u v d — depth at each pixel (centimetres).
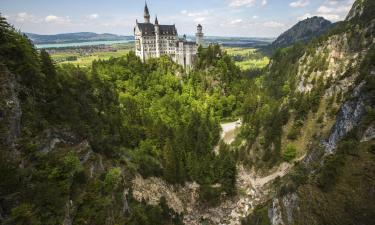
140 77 16712
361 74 8144
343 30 13938
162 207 7394
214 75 17900
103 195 5634
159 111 14200
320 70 13275
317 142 8625
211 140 12544
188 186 9338
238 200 9350
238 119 16225
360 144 5844
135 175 7656
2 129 4569
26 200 4259
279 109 12800
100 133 7800
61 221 4444
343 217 4878
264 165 10362
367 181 5034
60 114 6178
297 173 7300
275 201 6881
